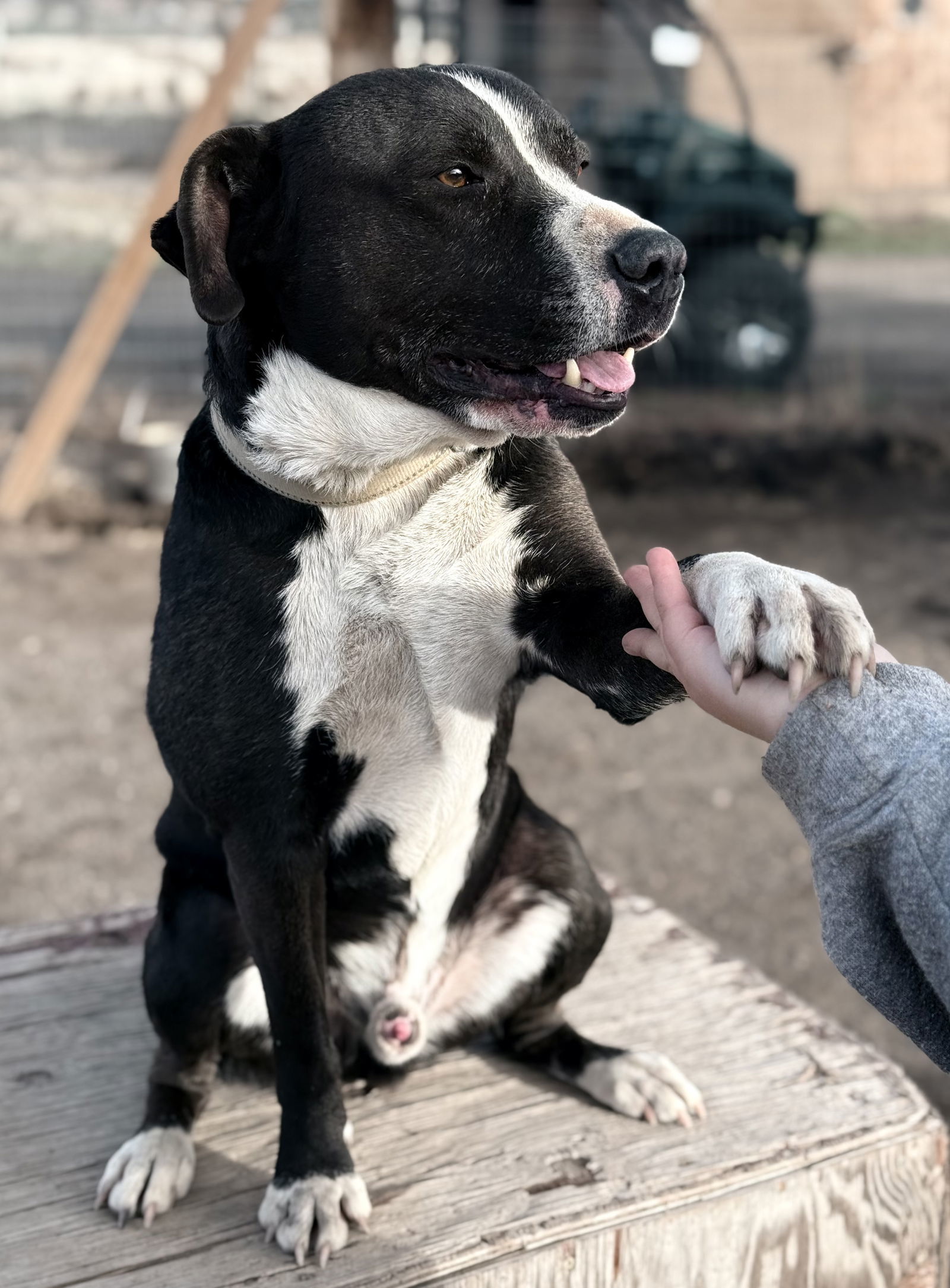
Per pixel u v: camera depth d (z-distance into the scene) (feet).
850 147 34.63
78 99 32.37
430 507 6.34
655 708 6.21
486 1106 7.08
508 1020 7.42
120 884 13.29
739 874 13.60
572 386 6.21
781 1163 6.56
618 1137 6.77
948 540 21.95
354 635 6.41
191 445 6.59
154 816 14.57
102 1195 6.35
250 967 6.86
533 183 6.26
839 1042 7.60
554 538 6.44
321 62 31.40
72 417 22.84
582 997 8.04
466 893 7.26
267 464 6.30
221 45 32.19
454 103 6.20
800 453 26.02
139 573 20.92
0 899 12.99
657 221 26.18
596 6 28.48
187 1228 6.22
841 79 33.32
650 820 14.58
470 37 28.02
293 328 6.31
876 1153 6.72
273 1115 7.09
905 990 4.09
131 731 16.39
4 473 23.44
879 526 22.58
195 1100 6.93
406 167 6.13
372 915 7.09
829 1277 6.73
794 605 4.50
